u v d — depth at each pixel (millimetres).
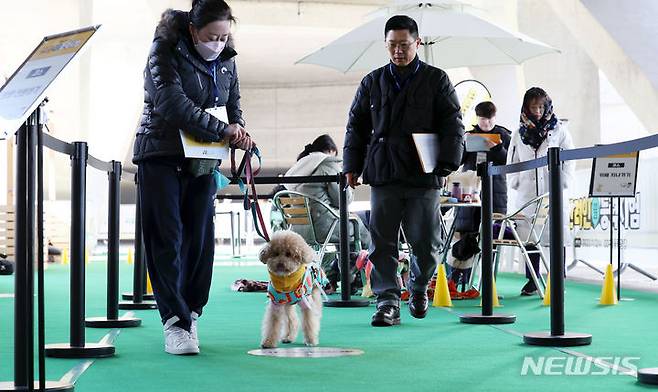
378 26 8188
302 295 4172
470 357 3885
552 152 4258
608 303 6613
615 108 23406
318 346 4277
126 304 6289
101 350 3918
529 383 3232
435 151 4957
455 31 7867
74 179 3895
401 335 4707
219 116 4051
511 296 7387
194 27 3996
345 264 6559
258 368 3584
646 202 9023
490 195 5246
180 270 4105
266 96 26375
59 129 18391
